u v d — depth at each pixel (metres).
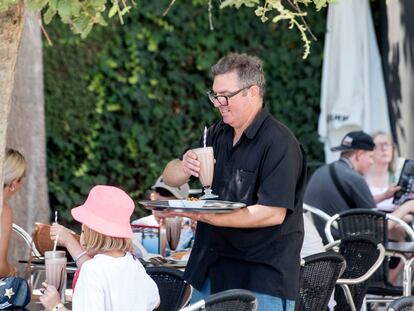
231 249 10.89
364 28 23.56
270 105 24.91
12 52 8.66
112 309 9.64
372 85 24.00
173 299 11.93
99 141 23.03
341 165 18.64
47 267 10.66
